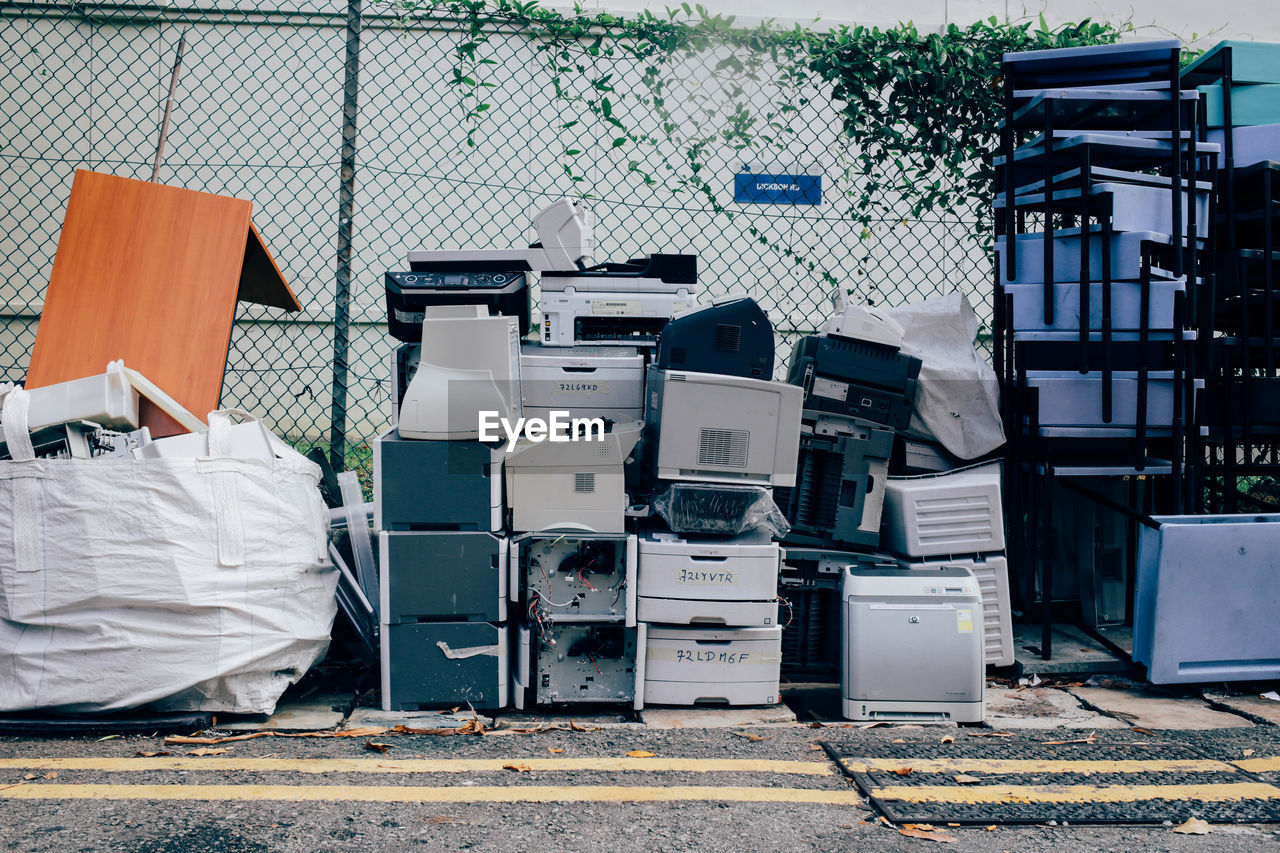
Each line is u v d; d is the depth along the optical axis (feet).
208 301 10.14
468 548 9.26
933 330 11.51
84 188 10.28
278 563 8.79
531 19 13.50
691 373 9.32
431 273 10.18
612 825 6.77
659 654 9.52
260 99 18.35
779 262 16.21
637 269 10.93
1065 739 8.77
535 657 9.57
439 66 17.61
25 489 8.20
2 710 8.27
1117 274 10.81
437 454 9.23
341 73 18.19
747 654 9.58
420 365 9.17
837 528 10.46
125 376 8.93
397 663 9.26
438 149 17.87
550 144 17.31
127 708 8.36
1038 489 12.23
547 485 9.40
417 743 8.44
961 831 6.80
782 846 6.49
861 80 13.48
